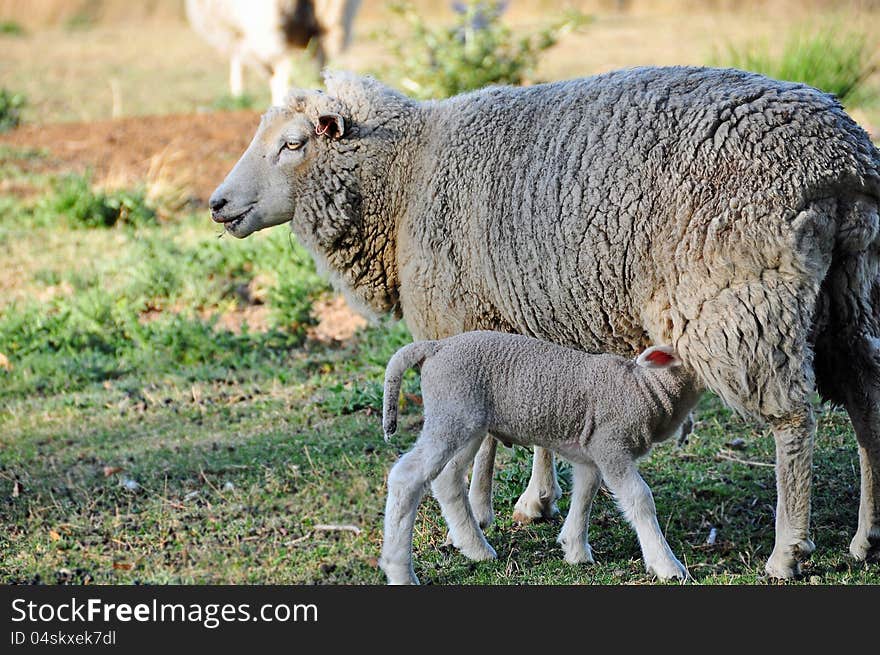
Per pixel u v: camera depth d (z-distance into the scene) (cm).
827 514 990
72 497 1112
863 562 898
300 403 1341
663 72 893
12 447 1258
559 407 859
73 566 973
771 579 870
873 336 849
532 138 920
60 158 2533
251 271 1806
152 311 1714
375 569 941
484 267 941
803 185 805
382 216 1011
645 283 856
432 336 1001
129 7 5881
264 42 2627
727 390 831
